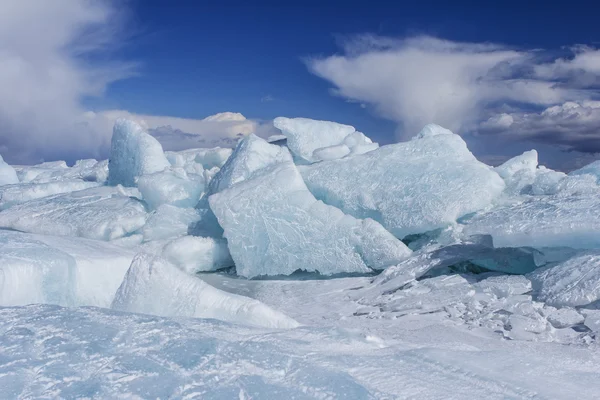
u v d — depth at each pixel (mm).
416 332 7656
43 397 3576
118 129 19734
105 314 5238
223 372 4102
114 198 17203
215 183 15617
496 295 9375
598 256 8945
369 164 13750
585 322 7625
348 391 3822
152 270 6484
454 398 3947
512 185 13039
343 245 12281
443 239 11617
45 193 20719
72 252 8555
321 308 9852
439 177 12578
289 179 12867
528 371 4727
